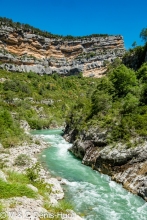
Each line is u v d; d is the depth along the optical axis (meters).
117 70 48.81
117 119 32.47
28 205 15.59
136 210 18.53
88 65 176.25
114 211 18.31
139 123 28.48
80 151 35.78
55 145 46.47
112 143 29.38
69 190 22.67
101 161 28.88
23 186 18.38
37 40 173.25
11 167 27.33
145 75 46.62
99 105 40.09
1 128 45.50
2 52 145.50
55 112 98.88
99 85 52.59
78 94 129.62
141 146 25.39
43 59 170.38
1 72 130.00
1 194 16.34
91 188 23.25
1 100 87.50
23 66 152.50
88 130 36.47
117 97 41.62
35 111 92.12
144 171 22.70
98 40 192.25
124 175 24.69
